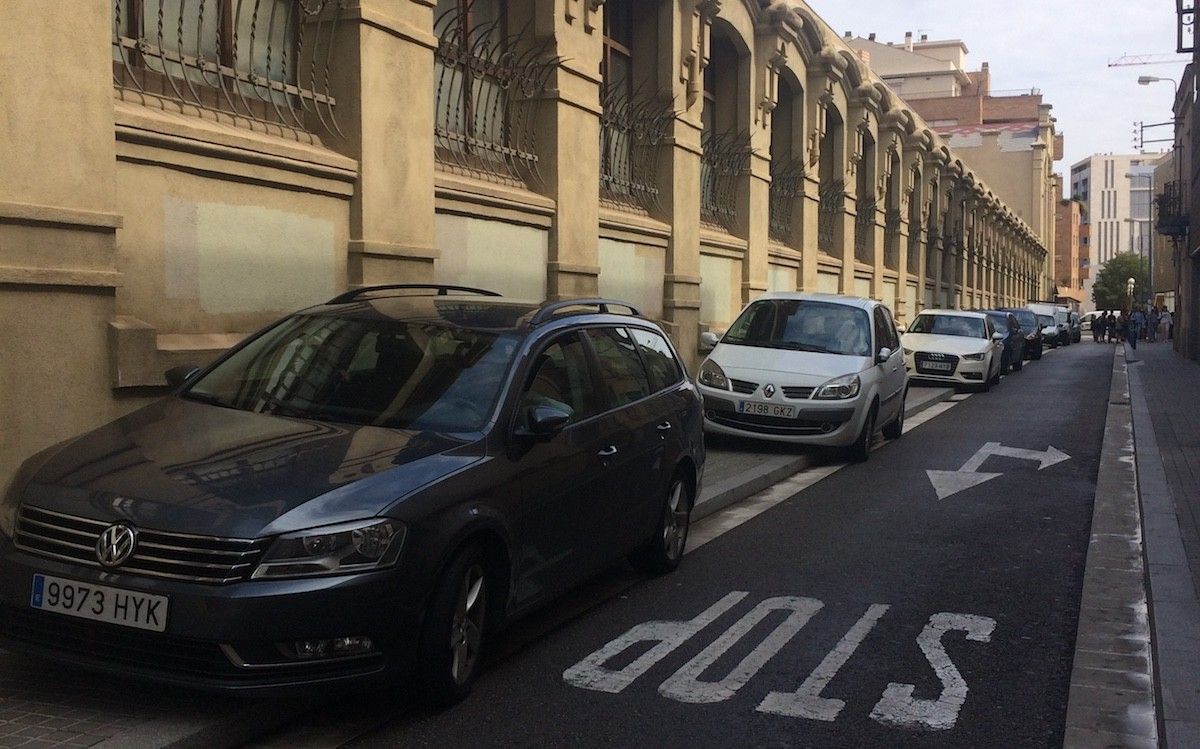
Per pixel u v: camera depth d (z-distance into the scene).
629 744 4.43
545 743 4.43
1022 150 78.12
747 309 13.66
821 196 25.69
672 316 16.36
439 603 4.56
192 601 4.10
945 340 23.41
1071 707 4.84
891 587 6.88
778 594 6.68
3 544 4.39
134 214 7.38
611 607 6.36
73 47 6.68
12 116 6.32
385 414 5.22
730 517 9.08
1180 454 12.15
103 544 4.21
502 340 5.70
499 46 12.77
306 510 4.29
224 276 8.12
